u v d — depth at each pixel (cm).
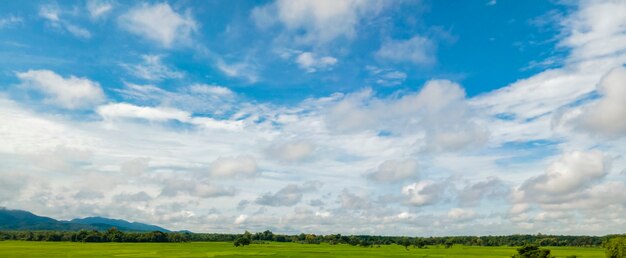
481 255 14250
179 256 12319
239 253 14350
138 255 12488
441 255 14262
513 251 17588
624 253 8000
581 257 12325
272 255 13438
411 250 18512
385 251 17212
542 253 8062
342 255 13875
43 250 14062
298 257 12681
